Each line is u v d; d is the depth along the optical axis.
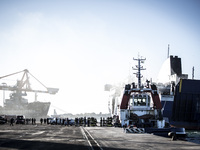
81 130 27.16
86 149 10.82
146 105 33.53
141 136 19.42
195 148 11.86
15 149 10.54
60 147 11.48
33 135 18.64
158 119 30.44
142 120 30.84
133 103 33.62
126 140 15.80
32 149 10.63
